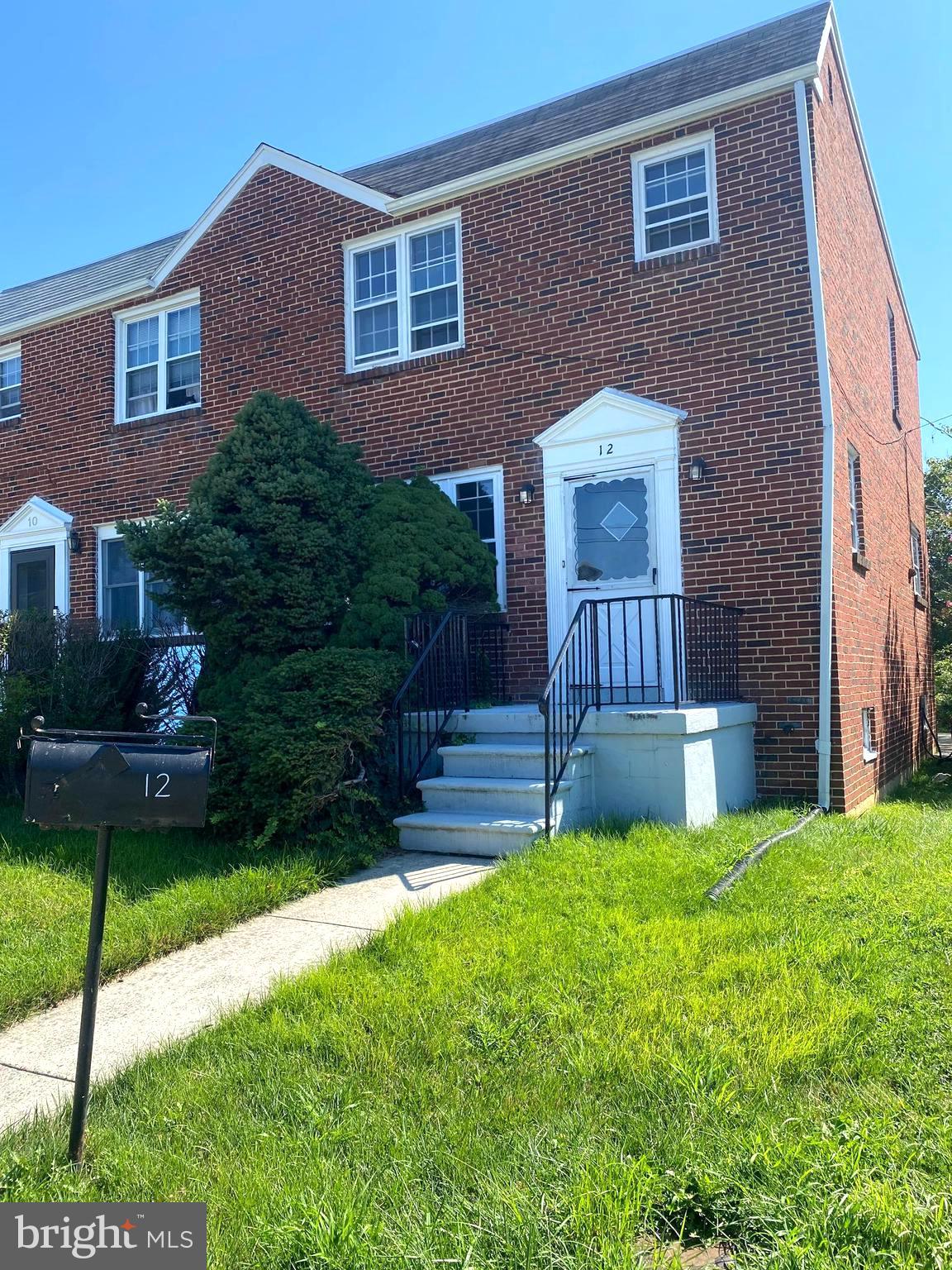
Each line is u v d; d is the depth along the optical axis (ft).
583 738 24.09
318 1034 11.85
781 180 27.91
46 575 43.60
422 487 30.58
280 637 26.30
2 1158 9.39
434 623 26.94
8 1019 13.24
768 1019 11.55
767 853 19.51
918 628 47.14
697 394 28.89
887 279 42.04
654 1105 9.75
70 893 18.26
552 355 31.55
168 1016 13.17
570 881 17.78
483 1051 11.23
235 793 21.76
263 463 27.17
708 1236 8.04
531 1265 7.47
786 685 26.94
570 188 31.53
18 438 45.37
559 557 30.78
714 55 33.17
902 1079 10.21
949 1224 7.74
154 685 30.66
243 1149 9.41
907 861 19.16
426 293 34.73
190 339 40.65
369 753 23.48
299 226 37.24
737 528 27.94
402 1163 8.95
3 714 27.71
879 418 37.81
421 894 18.43
